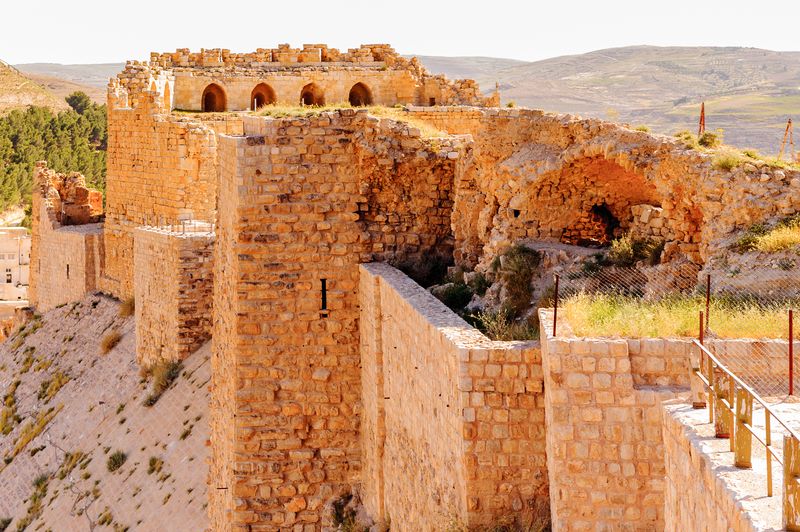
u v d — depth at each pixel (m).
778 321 14.73
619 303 16.80
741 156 19.45
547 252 22.41
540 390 16.22
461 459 16.45
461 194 26.22
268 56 61.09
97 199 71.00
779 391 13.41
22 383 58.31
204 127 50.22
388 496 22.91
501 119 24.64
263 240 25.59
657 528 14.26
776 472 9.83
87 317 58.91
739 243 17.95
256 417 25.77
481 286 23.83
